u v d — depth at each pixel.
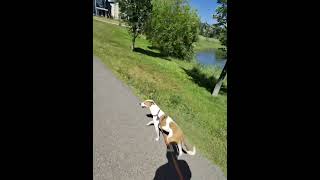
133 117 8.38
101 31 37.16
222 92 20.16
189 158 6.53
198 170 6.16
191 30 30.53
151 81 15.77
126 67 16.73
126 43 32.91
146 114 8.77
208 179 5.93
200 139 8.51
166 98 12.61
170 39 30.58
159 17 30.75
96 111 8.47
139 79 14.77
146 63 21.20
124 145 6.62
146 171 5.76
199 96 17.09
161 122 6.00
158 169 5.82
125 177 5.50
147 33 31.50
